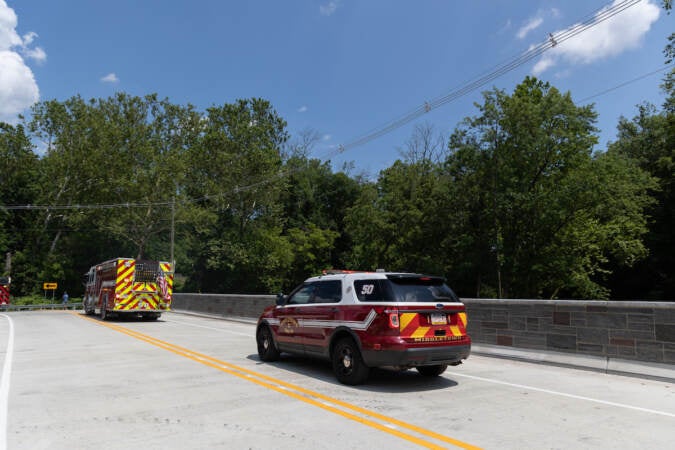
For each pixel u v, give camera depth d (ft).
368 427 17.10
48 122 163.02
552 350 32.58
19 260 164.35
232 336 50.75
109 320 76.48
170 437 15.90
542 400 21.54
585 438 15.87
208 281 191.21
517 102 107.04
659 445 15.17
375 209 142.31
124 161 172.14
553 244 112.57
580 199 104.12
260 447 14.88
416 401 21.25
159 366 30.94
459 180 126.52
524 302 34.73
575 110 106.22
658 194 128.88
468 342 25.31
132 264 72.08
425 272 125.49
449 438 15.81
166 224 174.60
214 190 176.24
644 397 22.27
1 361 33.27
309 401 21.17
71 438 15.79
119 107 180.75
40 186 170.40
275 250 175.63
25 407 20.04
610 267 134.10
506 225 113.50
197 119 190.60
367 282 25.40
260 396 22.18
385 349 23.06
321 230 190.70
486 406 20.33
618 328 29.09
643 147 141.69
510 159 110.83
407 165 146.00
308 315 28.58
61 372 28.68
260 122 209.46
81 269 185.06
